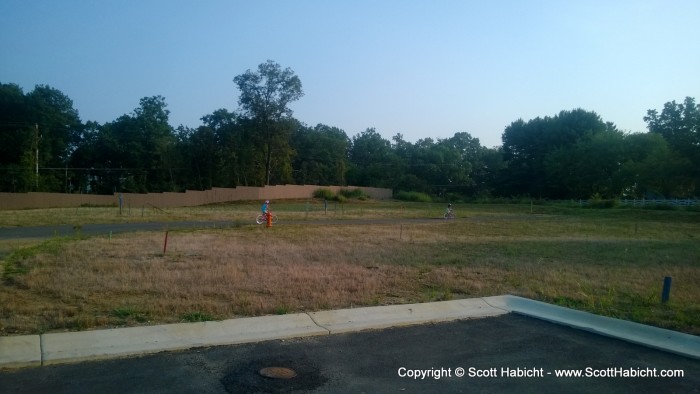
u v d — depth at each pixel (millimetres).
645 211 55625
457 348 7535
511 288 12016
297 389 5840
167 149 77438
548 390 6086
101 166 75312
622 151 76062
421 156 108312
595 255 19031
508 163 97375
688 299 11016
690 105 85812
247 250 18188
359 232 27672
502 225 35688
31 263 14336
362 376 6305
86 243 19656
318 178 97625
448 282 12469
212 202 65688
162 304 9336
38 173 63719
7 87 71562
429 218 42938
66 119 74500
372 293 10883
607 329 8703
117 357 6734
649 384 6355
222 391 5719
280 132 80125
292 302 9734
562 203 73000
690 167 60219
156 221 33719
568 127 90188
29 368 6285
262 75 78688
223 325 8164
